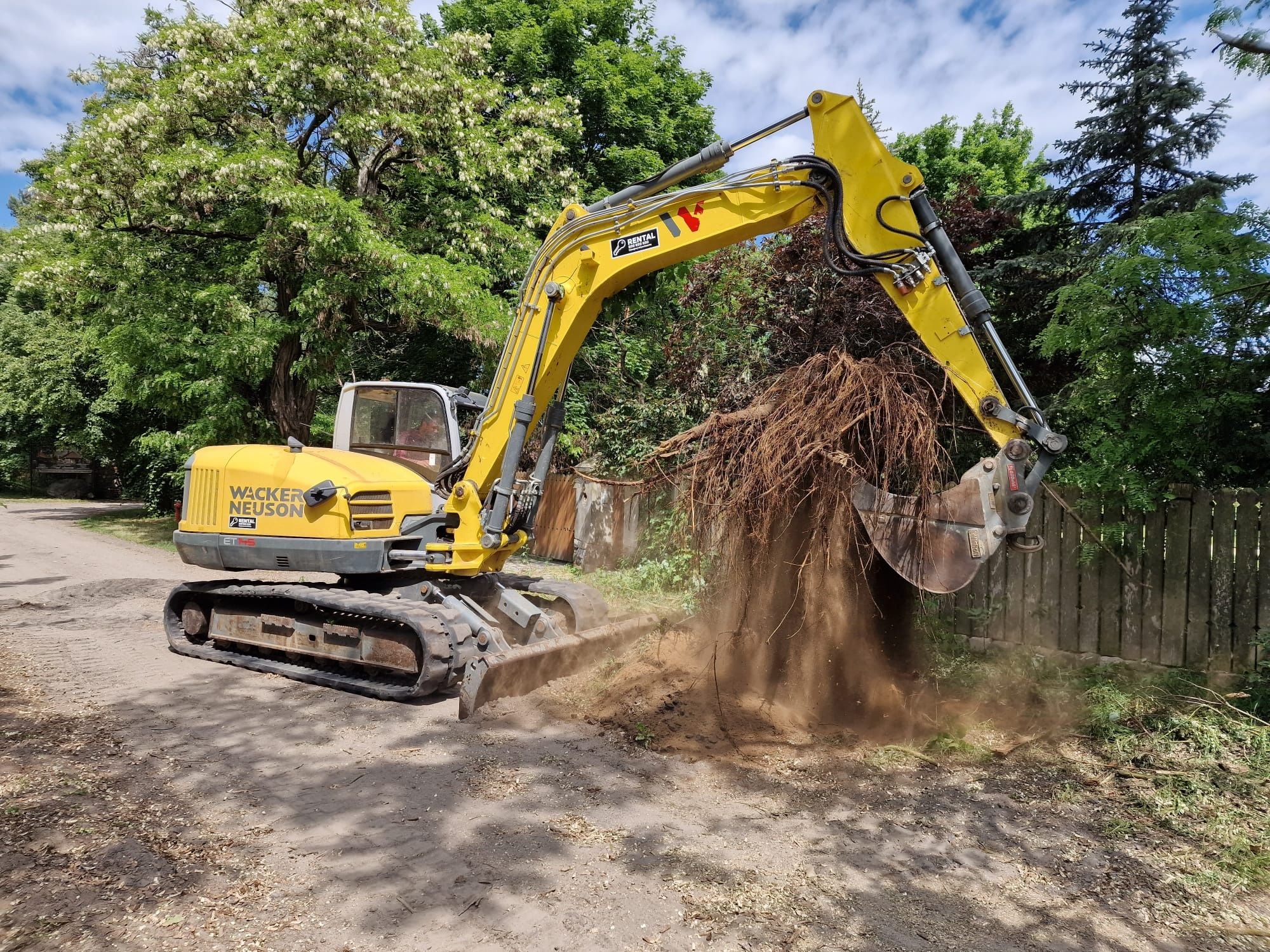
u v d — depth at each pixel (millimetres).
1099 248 7734
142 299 13039
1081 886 3059
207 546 6172
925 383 4578
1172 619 5672
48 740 4395
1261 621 5316
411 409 6668
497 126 14484
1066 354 7891
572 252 5352
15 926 2637
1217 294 5066
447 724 4844
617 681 5281
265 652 6234
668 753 4398
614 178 18859
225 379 12781
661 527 8672
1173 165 8453
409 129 12727
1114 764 4234
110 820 3453
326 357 13430
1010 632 6398
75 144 12656
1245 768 4062
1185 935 2738
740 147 4797
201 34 12930
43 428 26562
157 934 2629
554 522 11859
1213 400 5199
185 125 12977
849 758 4293
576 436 11961
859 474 4387
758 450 4676
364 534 5809
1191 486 5629
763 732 4547
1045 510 6234
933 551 4176
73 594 8977
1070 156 8852
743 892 2969
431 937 2648
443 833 3420
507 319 12953
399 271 12289
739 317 9266
